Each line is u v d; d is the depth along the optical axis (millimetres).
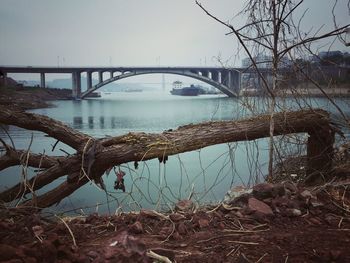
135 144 4977
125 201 5727
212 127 5496
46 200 5176
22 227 3111
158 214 3453
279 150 6156
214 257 2523
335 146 6605
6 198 5254
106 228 3236
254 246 2734
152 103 50156
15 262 1979
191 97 81500
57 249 2236
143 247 2336
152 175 7867
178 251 2654
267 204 3611
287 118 5727
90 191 6949
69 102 59469
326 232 3059
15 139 11836
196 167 8375
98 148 4859
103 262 2176
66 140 5191
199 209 3824
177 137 5223
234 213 3459
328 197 4090
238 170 7648
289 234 3002
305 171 6055
